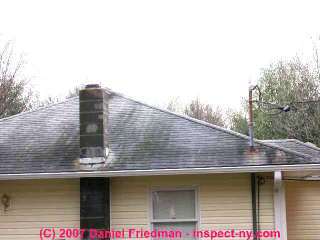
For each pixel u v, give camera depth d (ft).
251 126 28.89
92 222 27.73
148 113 34.22
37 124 34.27
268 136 79.15
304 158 27.07
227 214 28.35
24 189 29.58
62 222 29.01
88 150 28.58
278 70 83.97
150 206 28.94
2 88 81.51
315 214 35.94
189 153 28.55
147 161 28.09
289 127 74.74
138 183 29.14
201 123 32.09
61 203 29.19
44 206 29.30
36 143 31.55
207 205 28.55
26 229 29.17
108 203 28.68
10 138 32.55
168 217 28.96
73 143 31.14
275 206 27.96
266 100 80.64
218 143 29.48
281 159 27.04
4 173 28.02
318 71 76.79
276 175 26.71
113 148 30.01
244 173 28.60
